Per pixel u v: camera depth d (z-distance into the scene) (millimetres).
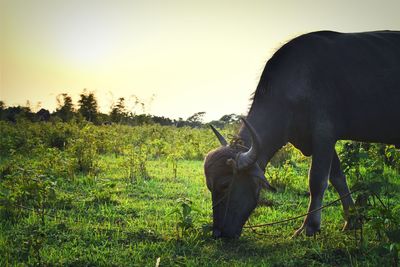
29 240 5734
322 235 6496
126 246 6145
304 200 9000
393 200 8484
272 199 8984
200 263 5578
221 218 6246
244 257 5828
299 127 6738
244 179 6207
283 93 6645
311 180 6598
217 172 6195
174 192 9516
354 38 6809
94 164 11883
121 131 20141
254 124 6656
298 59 6684
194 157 15148
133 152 12625
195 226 6898
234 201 6227
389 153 9375
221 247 6164
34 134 18078
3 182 9023
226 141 6723
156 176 11211
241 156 6082
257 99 6781
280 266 5457
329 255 5691
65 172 10430
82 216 7543
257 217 7691
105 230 6770
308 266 5414
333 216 7664
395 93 6570
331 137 6570
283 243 6316
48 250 5906
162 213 7824
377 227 5582
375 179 6309
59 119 23750
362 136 6828
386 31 7027
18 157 12961
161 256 5707
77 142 12891
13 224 7004
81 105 28531
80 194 9062
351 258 5570
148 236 6496
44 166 10914
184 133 20453
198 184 10344
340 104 6613
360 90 6566
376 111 6613
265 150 6676
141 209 8055
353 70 6594
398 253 5309
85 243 6191
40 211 7492
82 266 5480
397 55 6688
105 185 8969
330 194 9375
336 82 6582
